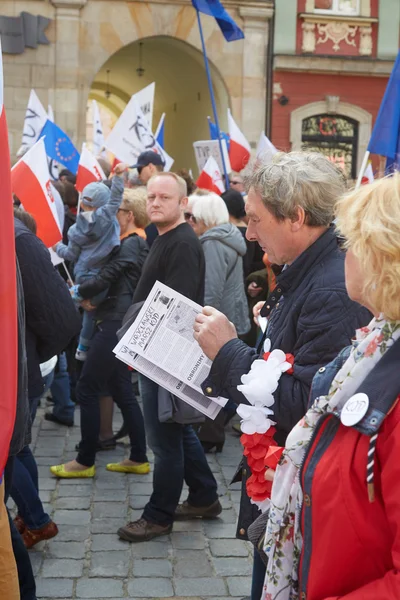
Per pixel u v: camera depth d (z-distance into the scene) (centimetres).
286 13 2052
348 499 166
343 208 177
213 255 600
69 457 605
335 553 168
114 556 434
